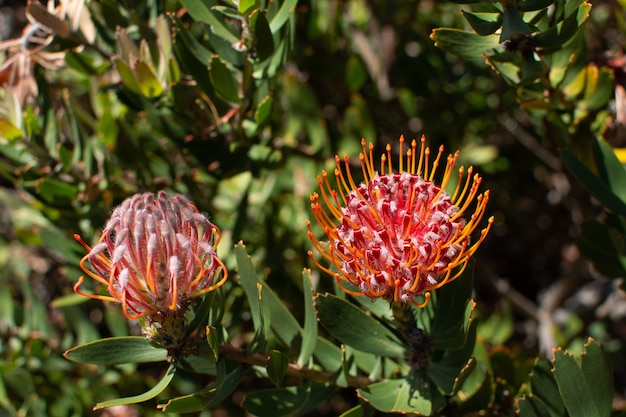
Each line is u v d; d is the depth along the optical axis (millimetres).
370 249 600
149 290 586
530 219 1226
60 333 1072
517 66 698
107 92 831
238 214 836
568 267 1112
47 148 828
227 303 835
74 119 825
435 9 1091
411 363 661
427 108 1078
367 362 709
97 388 881
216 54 736
